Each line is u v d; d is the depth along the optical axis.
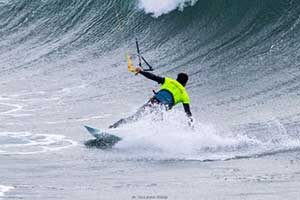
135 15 69.69
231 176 28.78
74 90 55.72
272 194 25.12
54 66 65.69
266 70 51.22
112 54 65.31
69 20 76.38
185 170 30.59
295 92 45.47
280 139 36.12
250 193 25.44
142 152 34.94
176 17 65.94
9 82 61.22
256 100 45.31
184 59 58.75
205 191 26.11
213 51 58.34
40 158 34.31
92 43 69.56
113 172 30.67
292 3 58.41
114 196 25.62
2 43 77.31
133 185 27.72
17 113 48.28
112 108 48.31
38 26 78.69
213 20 62.84
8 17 83.00
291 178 27.72
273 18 58.56
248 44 57.09
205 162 32.12
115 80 57.28
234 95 47.38
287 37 55.50
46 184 28.14
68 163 32.94
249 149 34.41
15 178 29.48
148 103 38.50
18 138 39.88
